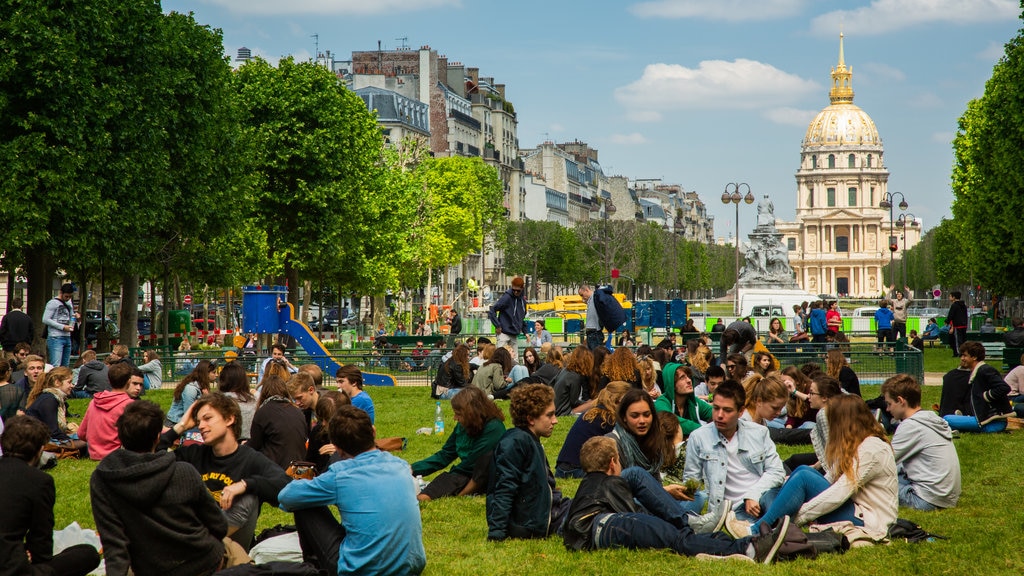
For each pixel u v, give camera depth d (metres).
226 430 11.37
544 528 12.45
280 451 14.08
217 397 11.40
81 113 38.81
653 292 178.38
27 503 9.91
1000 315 81.06
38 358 21.52
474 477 15.01
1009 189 57.81
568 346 39.94
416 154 89.88
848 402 12.20
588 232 149.88
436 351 37.66
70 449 19.30
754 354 22.58
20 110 38.59
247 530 11.24
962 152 83.88
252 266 59.09
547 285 161.12
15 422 10.14
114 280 57.31
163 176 42.97
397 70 137.75
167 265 48.25
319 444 14.85
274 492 11.34
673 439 14.90
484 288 145.25
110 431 19.03
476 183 105.31
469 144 146.50
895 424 20.67
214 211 48.25
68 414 25.16
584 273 146.75
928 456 14.02
